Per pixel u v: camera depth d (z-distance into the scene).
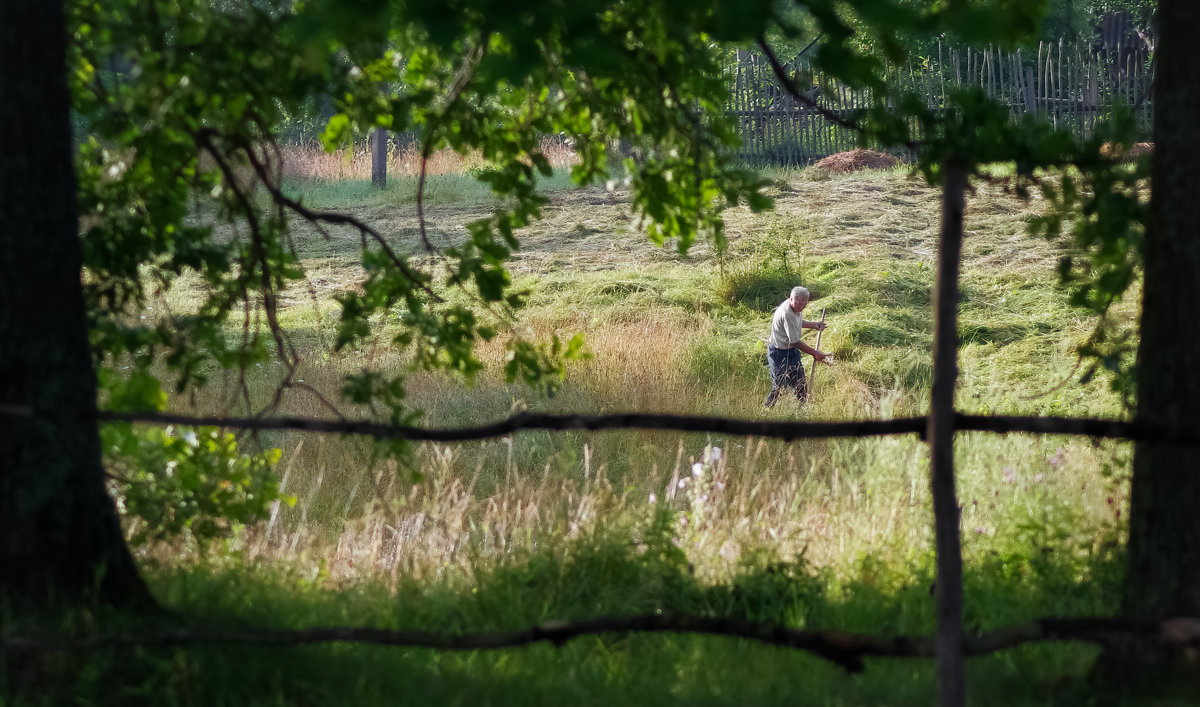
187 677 10.12
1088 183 11.16
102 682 9.84
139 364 14.47
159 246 14.54
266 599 13.70
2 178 10.46
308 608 13.84
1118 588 14.00
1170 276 10.70
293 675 10.80
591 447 27.78
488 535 18.64
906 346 39.50
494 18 8.09
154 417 10.04
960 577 8.55
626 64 11.52
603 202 64.94
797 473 25.08
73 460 10.93
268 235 14.96
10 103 10.45
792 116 73.00
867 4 8.02
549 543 16.31
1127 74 68.62
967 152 10.42
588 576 15.02
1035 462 21.45
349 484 25.27
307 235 59.34
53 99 10.73
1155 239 10.86
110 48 11.88
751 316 43.75
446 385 33.69
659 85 13.46
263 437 28.08
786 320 33.41
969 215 55.56
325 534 21.97
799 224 55.22
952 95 10.64
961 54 70.94
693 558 16.97
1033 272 45.81
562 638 9.55
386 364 35.75
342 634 9.84
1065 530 16.48
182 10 12.41
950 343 8.52
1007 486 19.70
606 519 16.84
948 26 8.00
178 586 13.16
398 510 21.92
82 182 13.78
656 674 12.44
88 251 13.89
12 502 10.65
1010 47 10.45
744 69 73.38
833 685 11.56
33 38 10.53
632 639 13.27
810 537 18.22
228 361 14.70
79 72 13.44
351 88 12.93
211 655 10.51
